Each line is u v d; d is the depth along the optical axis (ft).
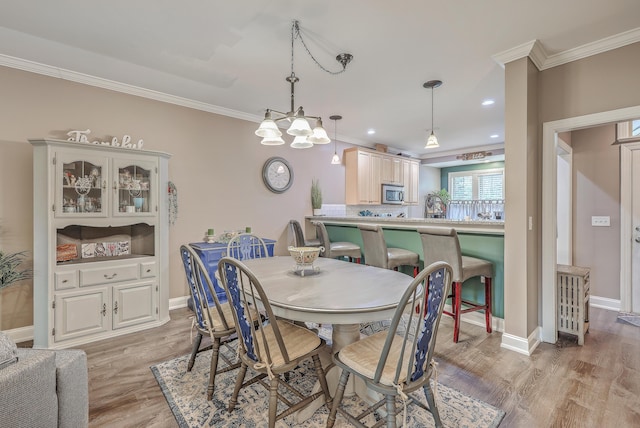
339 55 8.32
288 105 12.37
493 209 23.04
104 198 8.94
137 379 6.75
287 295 5.39
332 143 17.51
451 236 8.46
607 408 5.76
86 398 4.41
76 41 7.67
